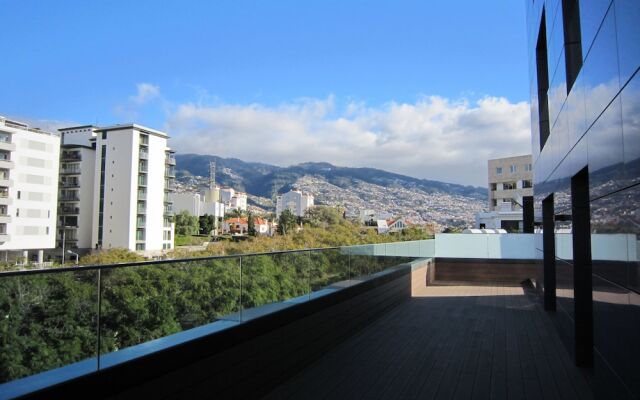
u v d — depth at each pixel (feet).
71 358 8.02
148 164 240.32
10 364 7.07
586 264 16.89
